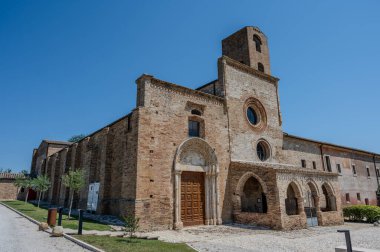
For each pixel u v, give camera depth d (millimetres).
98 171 26688
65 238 13336
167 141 20500
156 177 19109
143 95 20078
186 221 20703
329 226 22547
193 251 11312
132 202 17891
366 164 44125
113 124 24844
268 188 20969
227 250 12094
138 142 18703
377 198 43281
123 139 22328
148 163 18891
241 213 22703
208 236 16438
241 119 26844
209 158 23172
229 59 27391
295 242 14555
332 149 38250
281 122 30828
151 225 18016
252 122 28766
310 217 23500
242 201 26250
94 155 27000
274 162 28531
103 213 22547
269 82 31391
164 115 20797
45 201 45281
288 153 31422
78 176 22359
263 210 24656
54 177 39938
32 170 60500
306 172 22938
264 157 28531
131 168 18906
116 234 14547
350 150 40844
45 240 12805
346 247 9641
